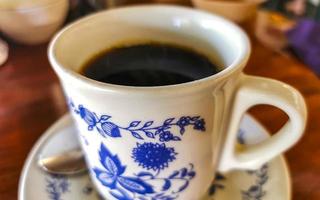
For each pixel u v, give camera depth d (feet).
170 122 0.47
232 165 0.61
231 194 0.61
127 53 0.65
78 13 1.05
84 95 0.46
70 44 0.57
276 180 0.61
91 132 0.51
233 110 0.54
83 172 0.63
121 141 0.49
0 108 0.80
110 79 0.58
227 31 0.59
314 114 0.78
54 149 0.66
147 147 0.49
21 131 0.75
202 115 0.48
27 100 0.82
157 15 0.65
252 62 0.93
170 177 0.53
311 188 0.63
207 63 0.62
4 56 0.91
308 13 1.51
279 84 0.51
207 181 0.59
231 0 1.06
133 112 0.45
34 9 0.87
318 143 0.71
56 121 0.76
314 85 0.85
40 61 0.93
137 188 0.54
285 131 0.56
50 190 0.60
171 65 0.62
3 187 0.63
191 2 1.08
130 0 1.06
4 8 0.86
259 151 0.58
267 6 1.47
